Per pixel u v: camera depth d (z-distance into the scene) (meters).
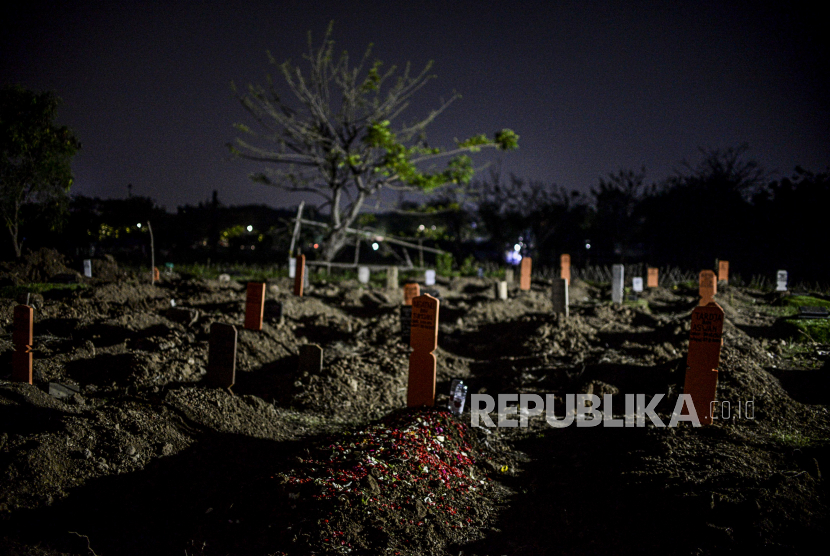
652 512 3.79
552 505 4.18
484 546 3.64
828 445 4.83
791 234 27.19
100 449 4.20
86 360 6.27
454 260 30.89
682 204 31.47
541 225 36.00
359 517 3.64
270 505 3.80
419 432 4.98
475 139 23.75
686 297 16.44
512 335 10.10
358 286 17.36
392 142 22.83
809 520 3.50
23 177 11.90
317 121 23.80
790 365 7.84
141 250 27.38
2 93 11.41
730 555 3.21
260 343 7.99
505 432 5.83
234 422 5.25
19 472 3.65
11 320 7.49
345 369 7.38
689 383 5.43
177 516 3.72
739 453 4.63
